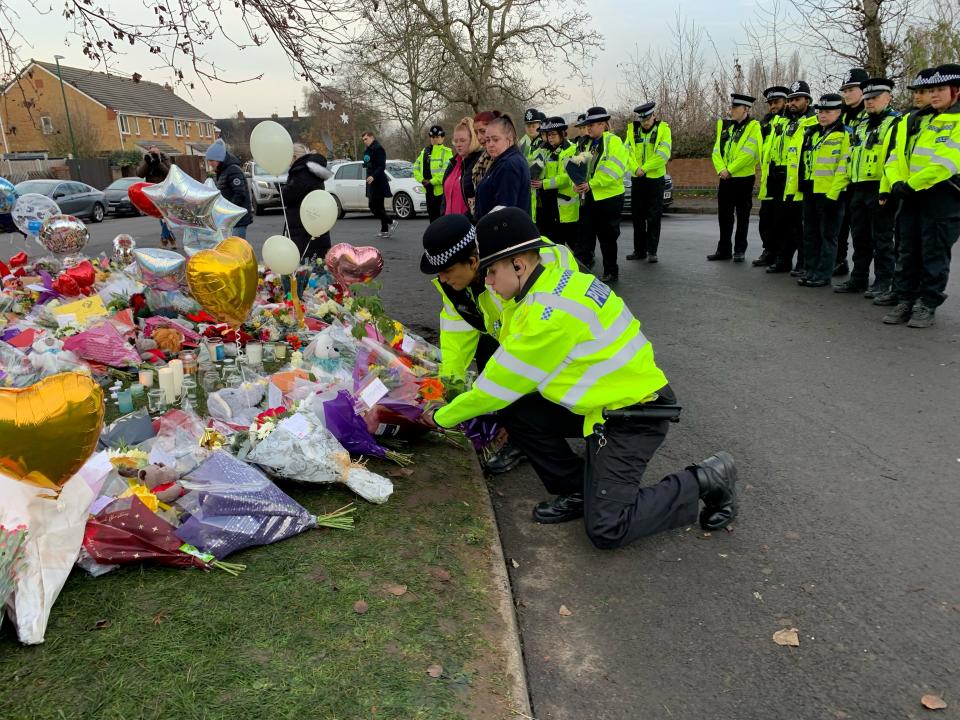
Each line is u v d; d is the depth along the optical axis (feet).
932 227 20.04
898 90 47.98
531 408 10.43
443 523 10.39
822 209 26.40
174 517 9.27
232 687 6.91
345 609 8.23
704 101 74.69
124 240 25.21
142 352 16.65
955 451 13.03
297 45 15.52
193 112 164.96
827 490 11.84
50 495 7.90
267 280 22.04
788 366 18.11
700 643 8.38
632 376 9.45
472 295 11.80
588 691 7.65
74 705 6.60
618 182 27.96
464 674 7.39
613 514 9.64
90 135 116.67
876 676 7.78
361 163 62.34
